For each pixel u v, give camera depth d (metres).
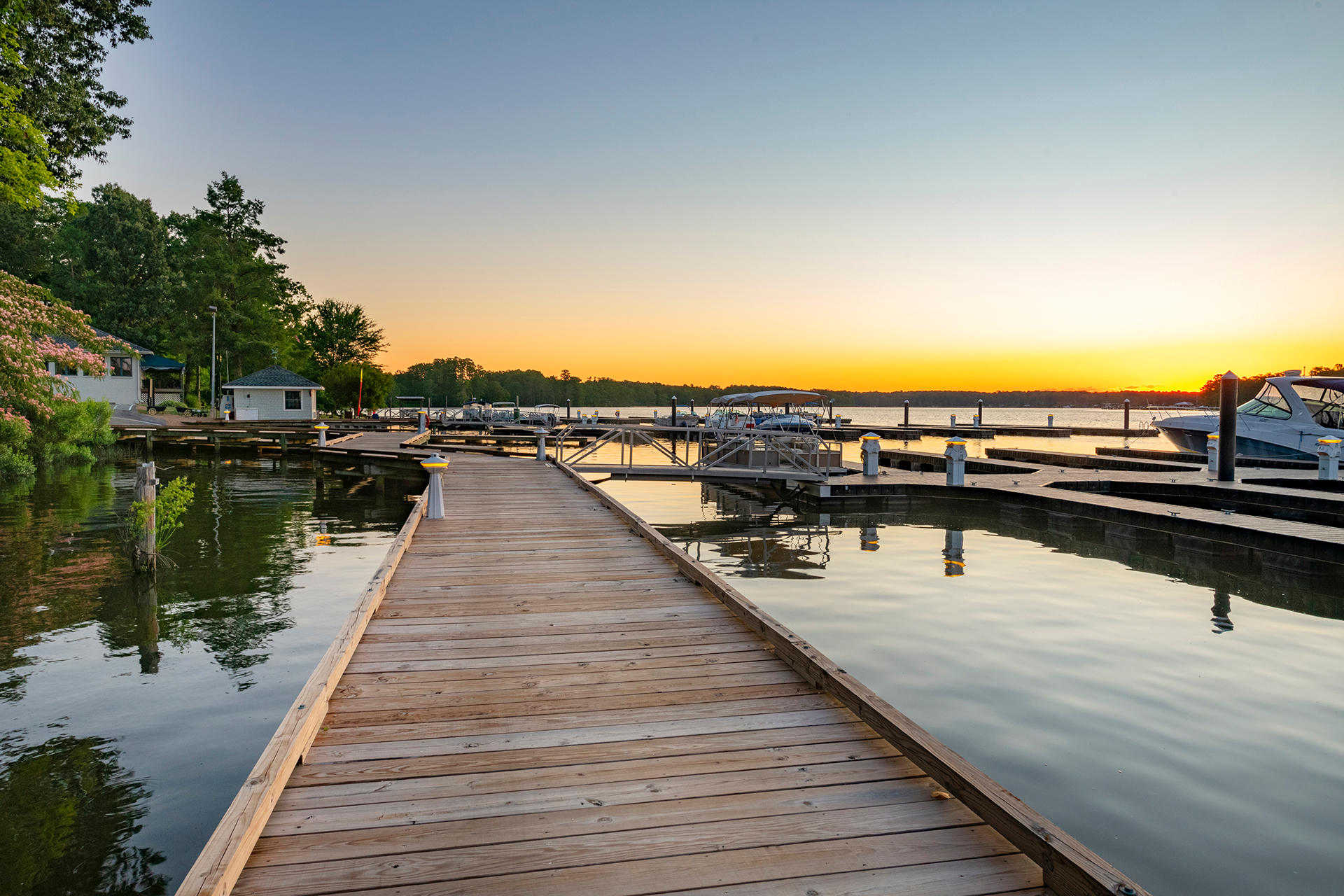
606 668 4.72
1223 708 5.01
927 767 3.29
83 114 20.77
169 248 62.12
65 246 55.00
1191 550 10.70
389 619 5.81
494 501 12.70
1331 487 14.90
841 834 2.86
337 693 4.28
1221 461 15.16
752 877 2.59
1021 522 14.01
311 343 71.25
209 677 5.78
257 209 62.19
